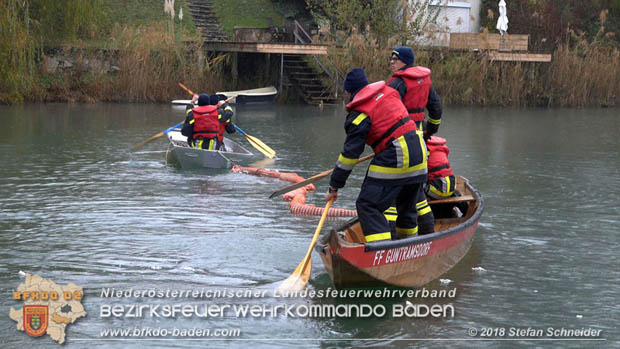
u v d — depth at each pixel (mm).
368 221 5496
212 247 6684
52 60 22688
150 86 23391
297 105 24344
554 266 6355
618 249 6945
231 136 15789
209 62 24531
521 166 12102
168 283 5672
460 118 20953
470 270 6195
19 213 7934
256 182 10164
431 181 7305
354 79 5492
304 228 7492
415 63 24906
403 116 5469
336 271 5129
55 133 15125
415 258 5559
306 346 4574
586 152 14055
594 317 5152
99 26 24844
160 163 11703
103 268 6020
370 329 4840
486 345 4621
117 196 8945
